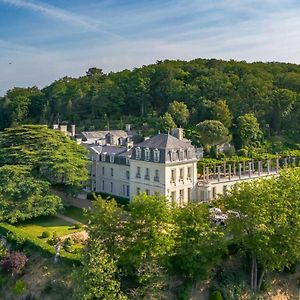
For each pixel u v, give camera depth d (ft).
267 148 322.75
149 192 189.06
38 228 162.09
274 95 369.30
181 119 352.49
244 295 130.52
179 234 120.16
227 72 465.88
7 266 132.87
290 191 132.05
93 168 226.99
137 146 195.62
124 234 117.60
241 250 134.21
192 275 121.08
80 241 146.51
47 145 186.19
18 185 166.40
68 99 475.72
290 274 142.61
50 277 127.13
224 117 336.08
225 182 206.39
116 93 443.32
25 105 506.07
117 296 108.78
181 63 519.19
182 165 189.06
